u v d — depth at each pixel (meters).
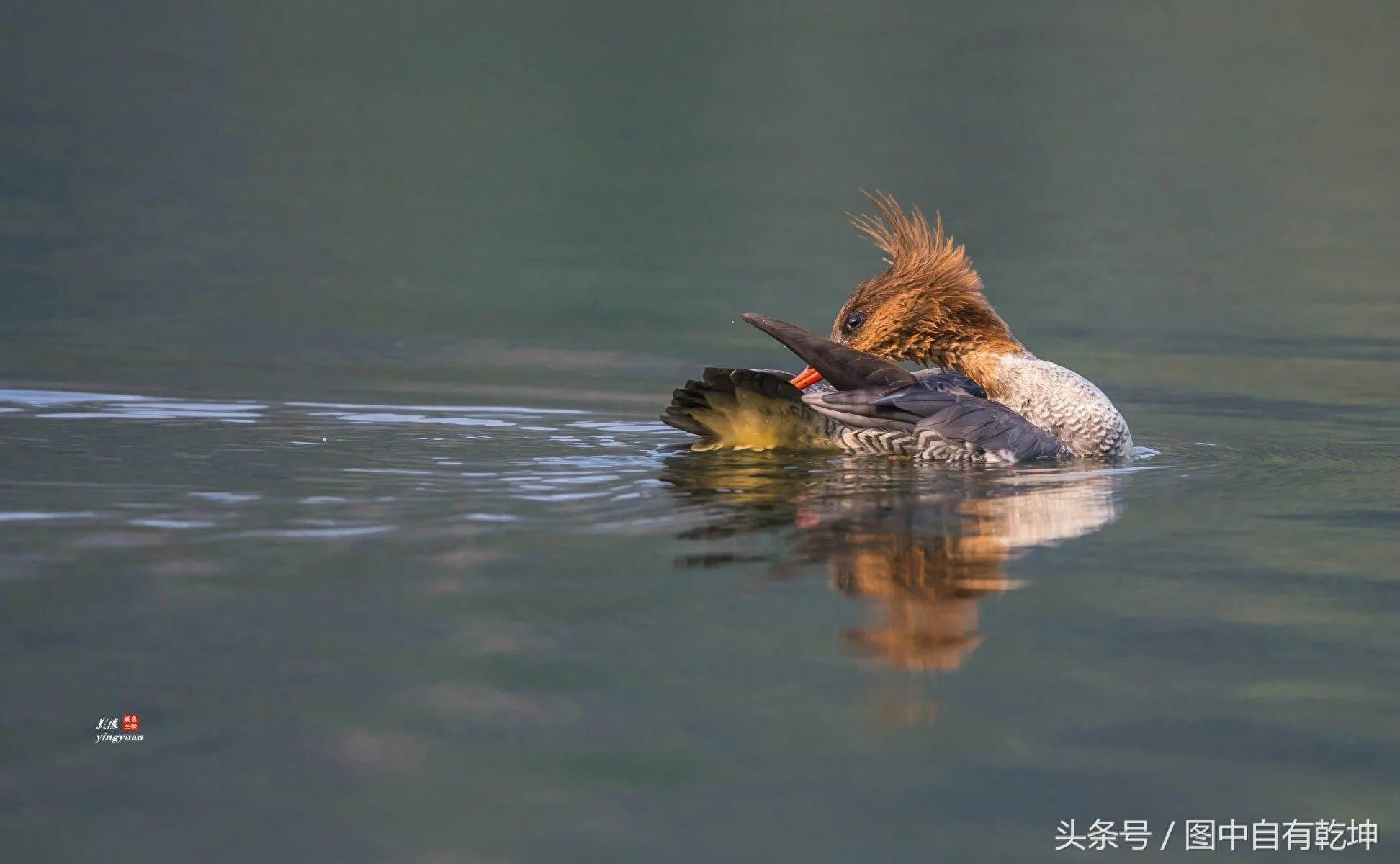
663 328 21.09
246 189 33.84
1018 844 5.64
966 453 11.87
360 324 20.69
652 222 31.27
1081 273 26.19
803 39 68.88
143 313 20.67
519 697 6.77
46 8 66.94
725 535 9.40
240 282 23.70
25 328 19.19
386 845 5.48
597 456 11.92
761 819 5.77
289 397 15.21
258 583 8.11
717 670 7.16
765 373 11.46
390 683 6.86
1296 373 18.27
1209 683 7.21
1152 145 42.41
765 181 36.50
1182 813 5.93
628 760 6.21
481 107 48.97
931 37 69.31
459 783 5.97
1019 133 44.44
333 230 29.53
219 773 5.96
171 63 55.00
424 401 15.31
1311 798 6.05
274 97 48.97
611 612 7.88
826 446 12.24
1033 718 6.76
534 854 5.45
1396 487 11.51
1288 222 31.73
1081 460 12.41
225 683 6.77
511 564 8.64
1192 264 27.09
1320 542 9.73
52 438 12.15
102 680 6.74
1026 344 20.27
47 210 29.69
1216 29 70.88
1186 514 10.48
